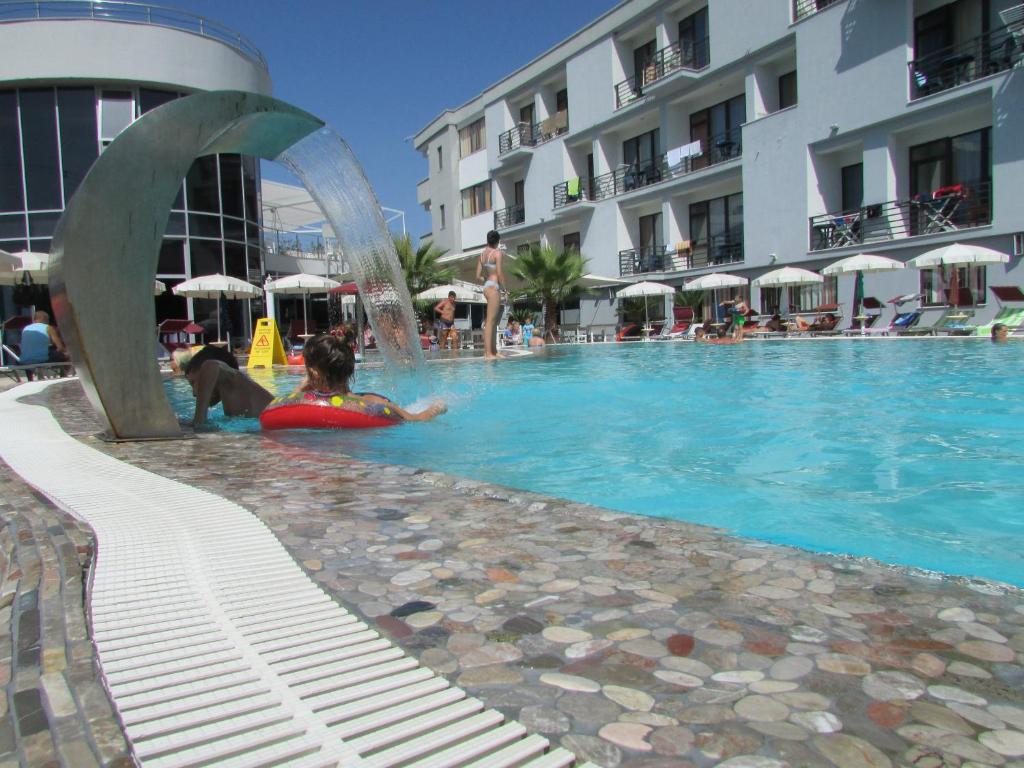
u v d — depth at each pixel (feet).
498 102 99.60
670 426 14.11
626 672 3.71
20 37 57.06
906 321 49.55
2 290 56.08
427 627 4.31
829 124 58.59
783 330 58.80
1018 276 46.96
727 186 72.49
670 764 2.94
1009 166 46.88
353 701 3.45
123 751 2.99
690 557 5.47
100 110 59.36
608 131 83.46
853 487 8.66
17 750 3.00
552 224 92.22
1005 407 15.33
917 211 53.62
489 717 3.30
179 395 25.68
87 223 12.11
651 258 80.02
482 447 12.15
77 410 17.84
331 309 76.79
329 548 5.87
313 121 15.99
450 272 79.56
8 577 5.17
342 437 13.42
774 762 2.94
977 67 50.08
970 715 3.26
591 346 57.21
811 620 4.28
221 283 55.88
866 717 3.25
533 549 5.75
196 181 63.41
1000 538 6.47
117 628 4.25
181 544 5.90
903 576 4.98
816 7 60.29
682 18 74.95
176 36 61.11
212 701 3.42
